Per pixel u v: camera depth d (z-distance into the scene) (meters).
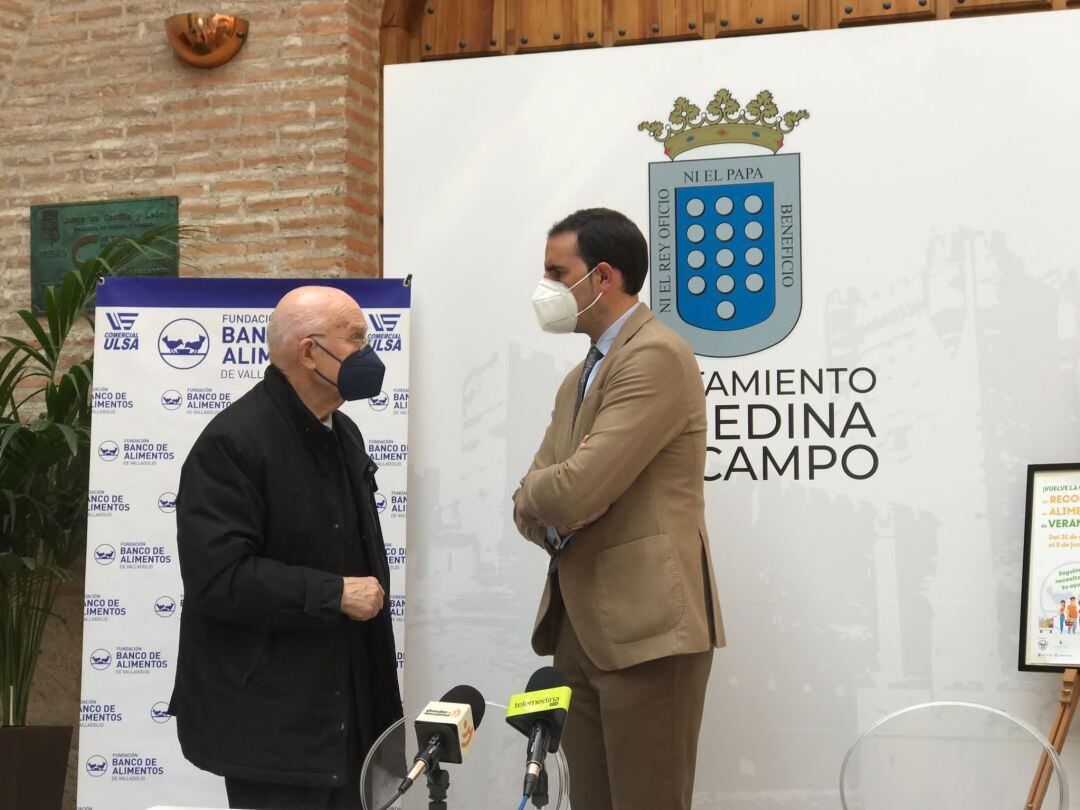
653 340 2.89
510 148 4.03
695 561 2.91
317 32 4.60
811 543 3.74
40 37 4.89
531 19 4.60
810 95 3.84
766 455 3.78
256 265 4.58
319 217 4.54
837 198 3.80
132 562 3.92
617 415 2.82
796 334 3.79
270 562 2.54
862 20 4.27
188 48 4.64
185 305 3.99
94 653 3.90
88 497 3.98
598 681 2.91
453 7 4.69
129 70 4.78
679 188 3.91
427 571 3.97
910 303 3.74
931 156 3.76
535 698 1.88
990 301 3.70
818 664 3.71
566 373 3.94
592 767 2.99
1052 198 3.69
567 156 3.99
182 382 3.97
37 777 4.12
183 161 4.68
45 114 4.85
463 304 4.02
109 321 4.00
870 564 3.70
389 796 2.03
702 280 3.87
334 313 2.67
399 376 3.90
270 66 4.63
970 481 3.67
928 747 2.34
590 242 3.04
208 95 4.68
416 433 4.00
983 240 3.72
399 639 3.82
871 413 3.74
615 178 3.96
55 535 4.29
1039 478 3.48
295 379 2.69
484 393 3.98
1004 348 3.68
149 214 4.69
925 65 3.78
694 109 3.91
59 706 4.57
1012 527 3.63
